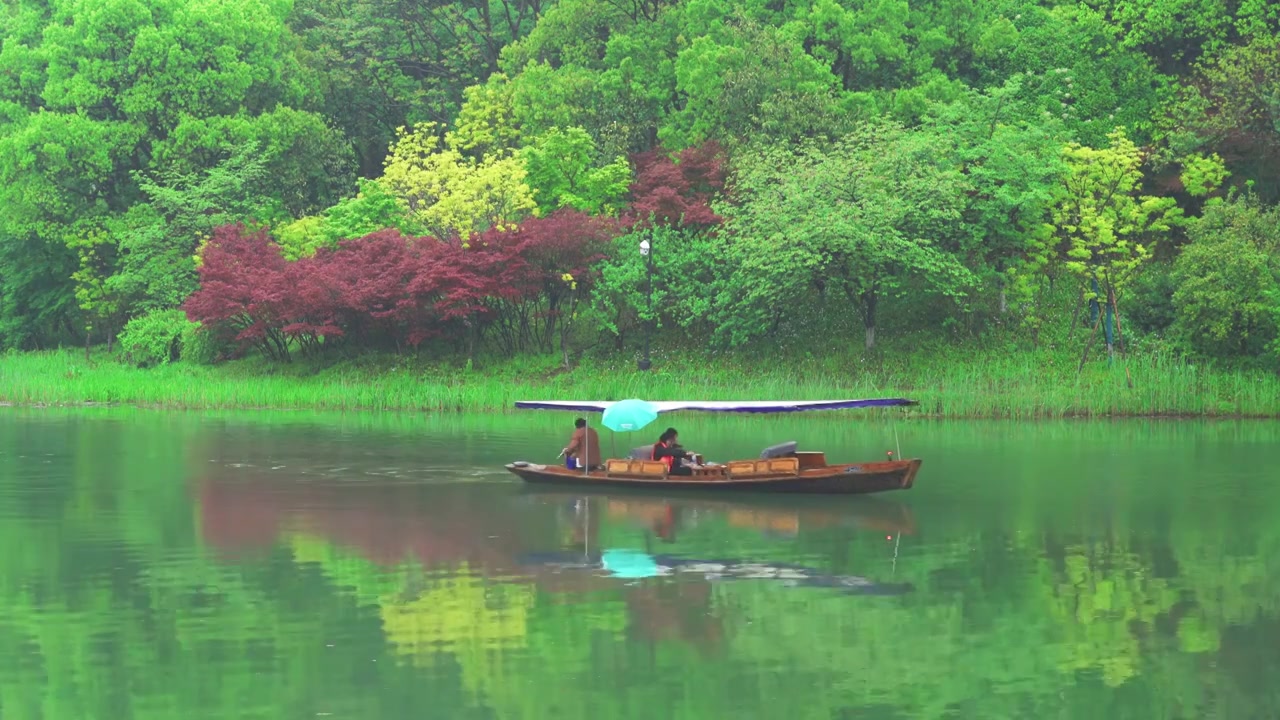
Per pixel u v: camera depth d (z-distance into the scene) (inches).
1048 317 1894.7
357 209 2217.0
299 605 642.2
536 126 2379.4
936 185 1801.2
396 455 1251.2
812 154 1918.1
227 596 660.7
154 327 2231.8
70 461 1206.3
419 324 2033.7
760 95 2142.0
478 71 2906.0
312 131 2524.6
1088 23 2228.1
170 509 932.0
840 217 1775.3
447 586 684.1
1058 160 1808.6
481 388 1847.9
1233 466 1147.9
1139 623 607.5
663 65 2357.3
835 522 879.1
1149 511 909.8
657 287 1971.0
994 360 1819.6
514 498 993.5
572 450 1072.2
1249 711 486.0
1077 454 1237.7
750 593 666.8
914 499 972.6
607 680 522.3
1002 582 690.2
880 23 2249.0
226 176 2354.8
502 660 549.3
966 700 498.6
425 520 890.1
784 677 526.9
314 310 2053.4
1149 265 1963.6
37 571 719.1
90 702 497.0
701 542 807.7
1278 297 1692.9
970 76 2368.4
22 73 2568.9
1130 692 508.1
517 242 1968.5
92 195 2573.8
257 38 2541.8
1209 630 595.5
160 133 2541.8
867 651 562.3
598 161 2266.2
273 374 2089.1
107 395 1963.6
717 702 495.8
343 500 976.9
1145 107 2175.2
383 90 2866.6
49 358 2464.3
